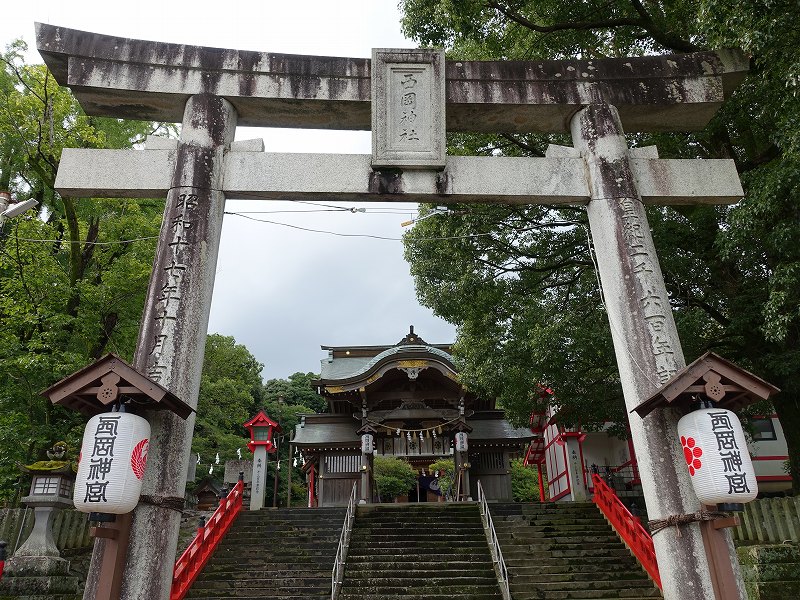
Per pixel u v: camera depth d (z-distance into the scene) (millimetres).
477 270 13469
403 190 7254
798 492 10906
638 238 6949
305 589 12000
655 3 11578
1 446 12398
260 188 7109
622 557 13180
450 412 22734
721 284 11492
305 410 45875
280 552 13891
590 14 11516
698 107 7832
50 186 15305
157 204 18250
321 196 7262
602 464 23078
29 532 10492
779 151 10523
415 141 7398
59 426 13180
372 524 15656
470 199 7438
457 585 12039
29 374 13281
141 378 5359
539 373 12477
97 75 7242
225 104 7441
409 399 23578
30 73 15375
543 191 7352
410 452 24406
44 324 13883
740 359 11672
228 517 15477
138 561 5363
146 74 7363
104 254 15789
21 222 13875
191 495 23344
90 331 14547
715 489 5297
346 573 12594
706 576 5504
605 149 7453
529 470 37188
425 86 7641
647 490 6086
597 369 13172
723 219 11094
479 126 8164
